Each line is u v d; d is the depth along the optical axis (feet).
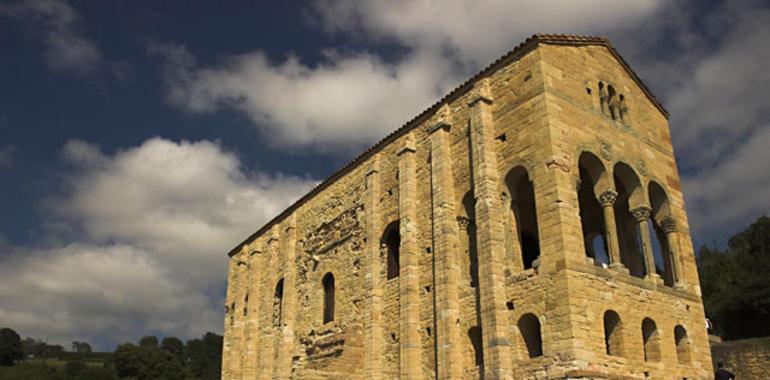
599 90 109.40
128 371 396.98
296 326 149.18
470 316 101.30
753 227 225.56
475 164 104.17
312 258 148.87
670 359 97.14
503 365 90.43
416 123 123.95
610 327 92.48
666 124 123.13
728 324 184.65
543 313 88.74
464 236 107.96
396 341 115.44
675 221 112.47
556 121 97.45
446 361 100.48
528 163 97.71
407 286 112.37
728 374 85.51
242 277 182.19
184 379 414.62
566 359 83.71
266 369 157.07
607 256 98.89
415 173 121.08
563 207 91.40
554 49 103.71
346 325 129.39
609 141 105.50
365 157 136.77
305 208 158.20
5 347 425.69
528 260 124.57
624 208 118.62
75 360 501.56
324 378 119.75
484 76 110.63
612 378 85.71
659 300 100.12
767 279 179.01
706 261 268.41
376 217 127.85
